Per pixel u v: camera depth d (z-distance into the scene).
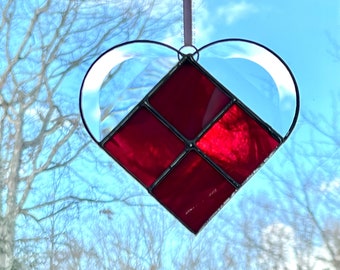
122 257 1.46
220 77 0.38
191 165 0.38
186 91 0.38
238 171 0.38
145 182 0.38
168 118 0.38
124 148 0.38
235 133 0.38
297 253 1.37
